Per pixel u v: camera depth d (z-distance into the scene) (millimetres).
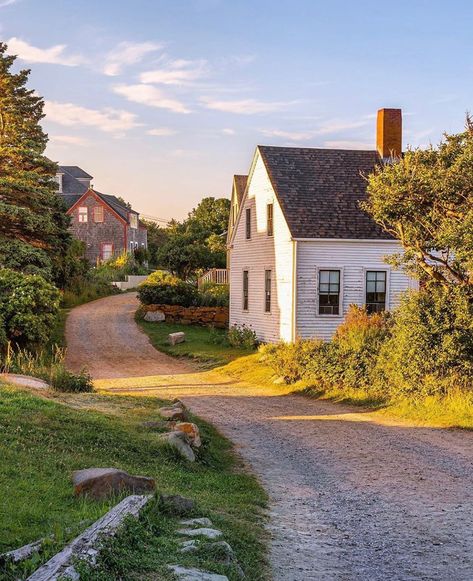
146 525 7164
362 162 36344
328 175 35344
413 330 19703
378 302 33281
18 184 39438
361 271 33094
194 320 45438
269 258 35562
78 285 57156
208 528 7703
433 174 20188
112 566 5781
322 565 7953
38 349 30344
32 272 37562
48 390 17219
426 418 18547
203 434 15406
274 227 34875
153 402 17219
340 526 9602
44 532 6664
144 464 11336
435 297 19953
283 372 27031
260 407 21812
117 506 7418
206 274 56625
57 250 42594
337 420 19078
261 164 36375
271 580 7344
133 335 41406
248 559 7652
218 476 12148
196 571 6188
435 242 20859
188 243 67000
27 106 47000
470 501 10922
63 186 88250
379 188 21375
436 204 20562
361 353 23000
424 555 8391
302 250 32625
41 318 29578
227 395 24688
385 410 20203
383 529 9469
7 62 46500
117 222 81312
